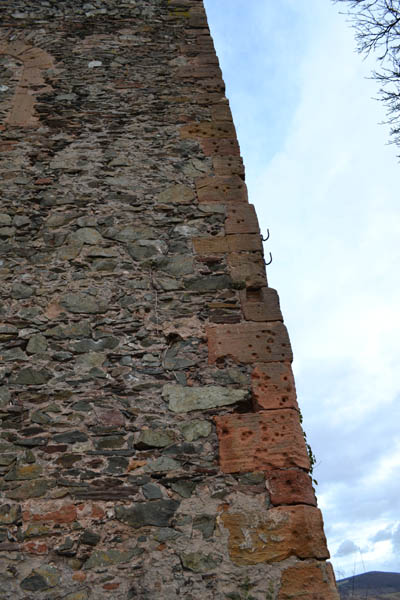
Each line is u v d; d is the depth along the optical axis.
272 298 3.70
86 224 4.07
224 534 2.79
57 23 5.84
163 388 3.28
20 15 5.90
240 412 3.21
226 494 2.91
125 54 5.49
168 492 2.91
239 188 4.34
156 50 5.56
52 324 3.54
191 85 5.20
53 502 2.87
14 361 3.38
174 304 3.64
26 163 4.48
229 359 3.40
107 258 3.87
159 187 4.33
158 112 4.92
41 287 3.72
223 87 5.19
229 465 3.00
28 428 3.11
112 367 3.35
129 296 3.67
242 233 4.04
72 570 2.67
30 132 4.72
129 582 2.65
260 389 3.29
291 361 3.42
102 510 2.85
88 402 3.21
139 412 3.18
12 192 4.28
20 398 3.22
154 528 2.80
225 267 3.84
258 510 2.86
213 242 3.98
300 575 2.68
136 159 4.52
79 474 2.96
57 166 4.46
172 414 3.18
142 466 2.99
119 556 2.72
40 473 2.96
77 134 4.71
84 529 2.79
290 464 3.02
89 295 3.67
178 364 3.37
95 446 3.06
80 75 5.27
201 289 3.72
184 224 4.09
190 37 5.73
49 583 2.63
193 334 3.50
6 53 5.51
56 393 3.25
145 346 3.45
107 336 3.48
